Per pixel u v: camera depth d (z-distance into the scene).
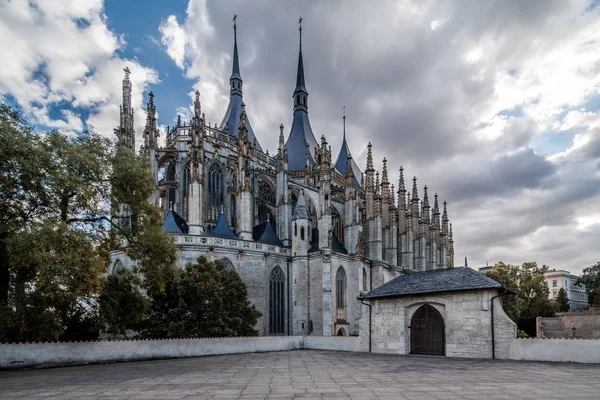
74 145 32.50
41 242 26.59
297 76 122.38
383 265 83.56
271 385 17.16
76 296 29.25
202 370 23.31
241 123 69.75
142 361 30.17
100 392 15.92
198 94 64.00
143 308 36.72
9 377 21.52
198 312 41.22
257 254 61.69
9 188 28.14
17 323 27.67
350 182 80.75
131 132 66.25
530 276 102.88
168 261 36.50
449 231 135.38
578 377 18.89
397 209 103.06
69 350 27.81
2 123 28.19
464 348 29.45
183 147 73.12
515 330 27.73
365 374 20.56
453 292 30.45
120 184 34.94
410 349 32.84
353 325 71.88
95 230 33.91
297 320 65.75
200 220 59.88
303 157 106.88
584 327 54.31
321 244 69.62
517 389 15.73
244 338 37.22
